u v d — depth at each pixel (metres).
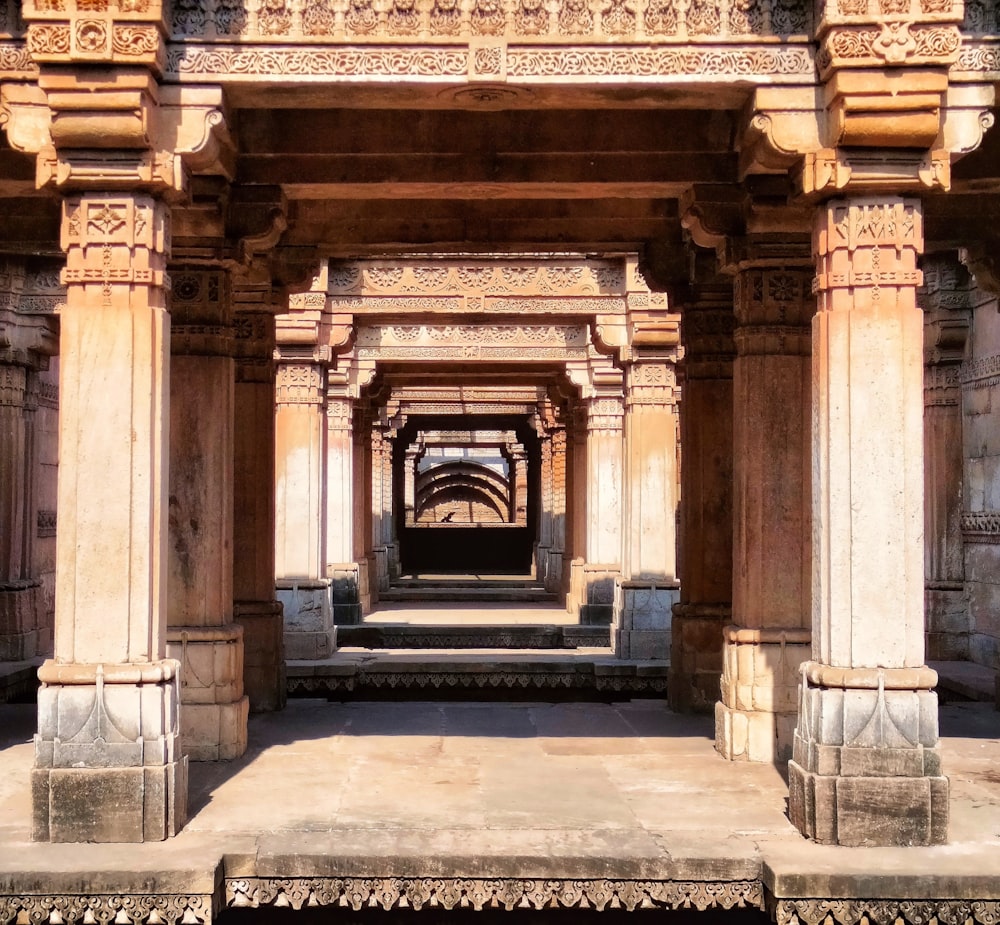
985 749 8.02
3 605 12.95
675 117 7.40
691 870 5.52
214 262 7.68
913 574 5.86
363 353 16.44
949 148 5.89
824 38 5.83
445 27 5.98
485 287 13.88
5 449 13.09
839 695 5.84
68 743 5.77
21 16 5.81
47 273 13.03
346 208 9.02
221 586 7.87
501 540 34.44
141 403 5.84
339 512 17.05
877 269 5.88
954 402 12.48
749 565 7.75
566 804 6.52
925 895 5.29
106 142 5.72
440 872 5.54
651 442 13.95
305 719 9.29
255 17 5.94
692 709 9.52
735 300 7.93
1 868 5.34
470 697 13.19
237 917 5.92
